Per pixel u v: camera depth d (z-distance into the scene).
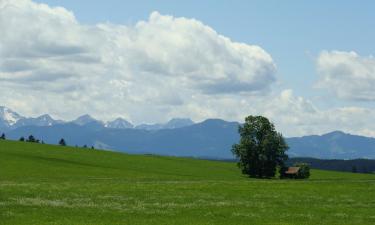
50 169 107.00
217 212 40.44
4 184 63.50
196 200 48.28
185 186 62.50
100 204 43.97
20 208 40.31
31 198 46.97
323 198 51.47
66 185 62.47
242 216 38.59
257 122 128.12
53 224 33.28
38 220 34.78
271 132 127.69
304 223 35.41
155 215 38.31
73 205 43.00
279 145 127.00
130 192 54.59
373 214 40.59
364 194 55.31
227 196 52.19
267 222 35.75
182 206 43.78
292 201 48.69
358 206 45.56
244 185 64.75
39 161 120.56
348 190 59.25
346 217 38.78
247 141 126.94
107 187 59.94
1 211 38.62
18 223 33.44
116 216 37.44
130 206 43.16
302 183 69.31
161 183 68.44
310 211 41.81
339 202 48.41
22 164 111.94
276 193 55.53
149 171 122.00
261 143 126.56
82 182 72.69
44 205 42.38
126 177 97.12
